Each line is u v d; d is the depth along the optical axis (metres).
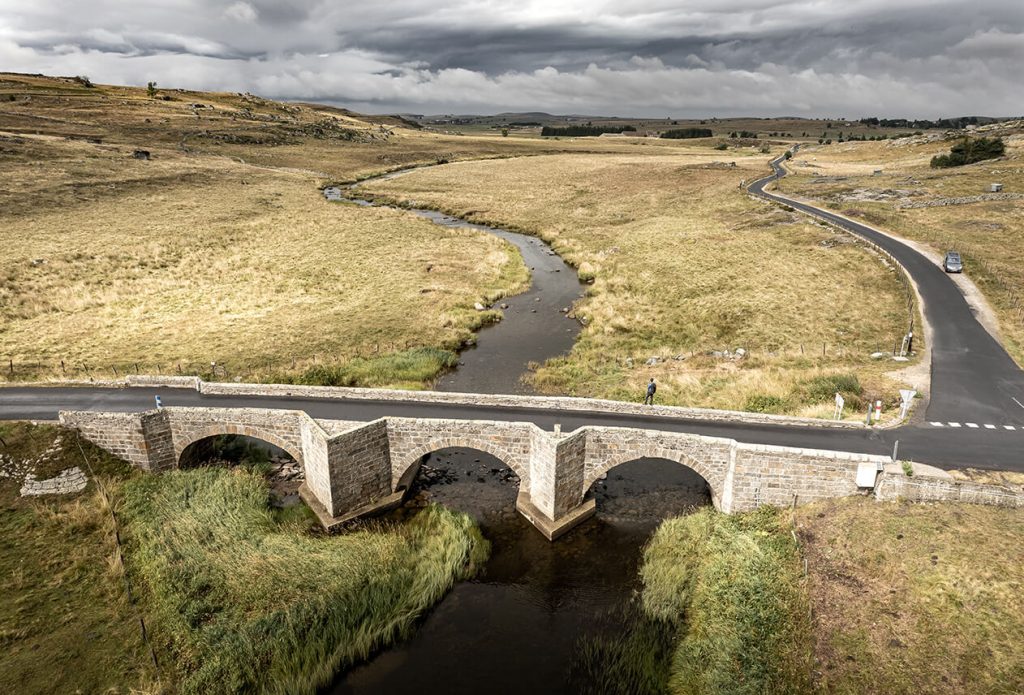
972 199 79.25
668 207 100.25
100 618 22.52
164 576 24.22
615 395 39.81
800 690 19.48
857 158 145.62
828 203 88.81
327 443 27.27
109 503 28.52
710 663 21.00
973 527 23.44
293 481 32.78
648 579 25.34
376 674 21.41
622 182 123.69
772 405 35.91
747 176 118.94
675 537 27.36
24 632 21.67
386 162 161.62
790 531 25.69
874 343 43.41
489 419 31.83
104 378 40.62
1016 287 50.78
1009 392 34.28
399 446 30.19
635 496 31.52
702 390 39.47
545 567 26.59
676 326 51.53
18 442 30.77
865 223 76.69
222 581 24.25
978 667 18.83
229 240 79.81
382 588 24.58
